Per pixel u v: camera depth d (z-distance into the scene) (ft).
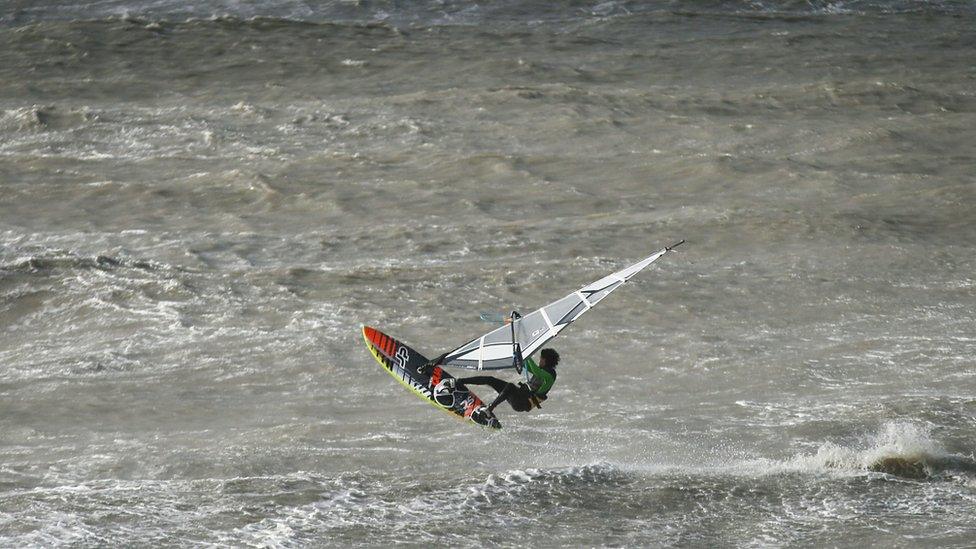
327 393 201.98
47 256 262.47
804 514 145.89
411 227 284.41
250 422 188.75
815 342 220.84
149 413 193.47
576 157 336.70
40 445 179.63
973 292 245.24
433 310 238.48
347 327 231.09
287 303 242.17
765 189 313.53
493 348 144.36
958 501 149.28
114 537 137.90
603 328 229.04
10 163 328.29
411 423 186.19
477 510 146.92
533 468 161.27
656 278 253.85
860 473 159.53
